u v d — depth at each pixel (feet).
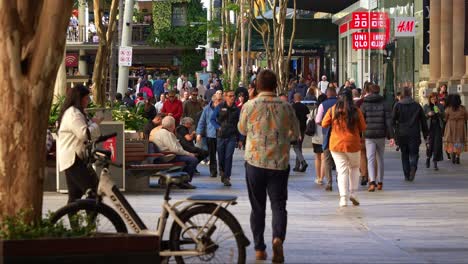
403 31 159.53
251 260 46.70
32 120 35.29
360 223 60.54
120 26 169.58
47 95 35.53
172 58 274.36
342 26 220.64
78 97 49.19
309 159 120.37
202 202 39.42
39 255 33.55
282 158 45.57
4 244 33.24
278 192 45.88
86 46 252.83
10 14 34.81
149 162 82.99
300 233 56.08
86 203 39.96
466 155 123.75
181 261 39.75
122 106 105.60
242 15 198.08
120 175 78.28
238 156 129.39
